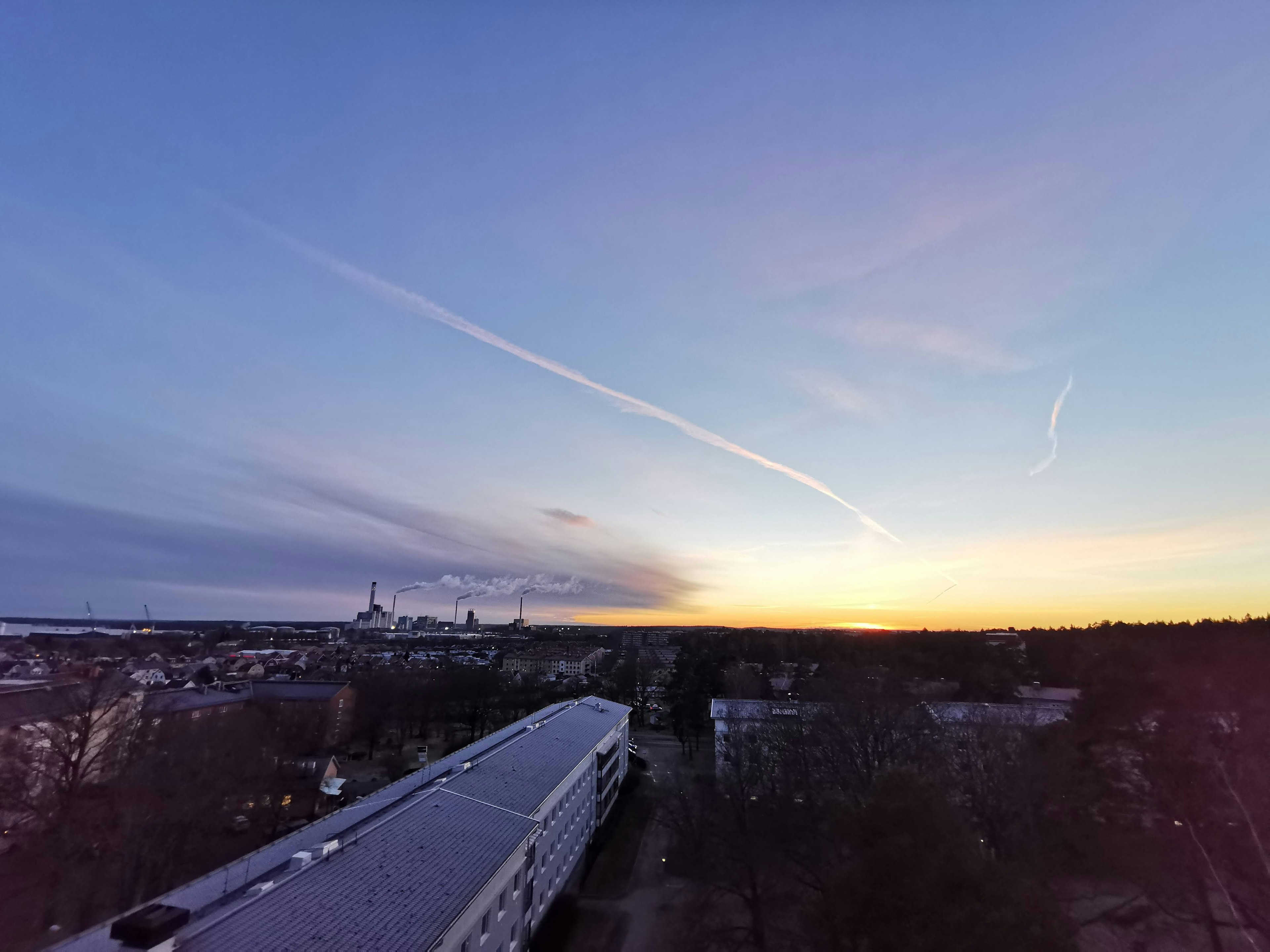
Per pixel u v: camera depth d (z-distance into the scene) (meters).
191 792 44.84
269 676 140.62
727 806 42.81
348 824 30.16
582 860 49.62
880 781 24.41
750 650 149.75
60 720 44.62
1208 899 32.81
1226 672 40.22
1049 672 94.38
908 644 117.88
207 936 19.00
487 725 102.38
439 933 22.28
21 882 38.62
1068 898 33.94
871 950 21.45
